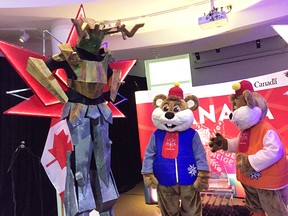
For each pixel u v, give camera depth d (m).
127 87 6.04
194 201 2.63
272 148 2.33
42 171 3.85
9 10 3.08
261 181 2.36
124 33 1.82
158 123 2.75
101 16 3.62
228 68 5.79
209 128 3.87
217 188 3.36
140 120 4.00
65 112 1.76
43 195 3.83
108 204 1.75
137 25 1.84
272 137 2.37
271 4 3.98
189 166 2.63
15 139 3.71
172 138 2.72
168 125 2.70
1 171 3.57
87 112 1.75
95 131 1.77
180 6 3.65
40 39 4.09
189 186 2.62
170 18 4.27
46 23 3.53
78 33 1.70
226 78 5.80
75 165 1.71
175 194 2.68
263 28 4.50
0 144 3.62
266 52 5.42
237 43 5.13
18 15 3.23
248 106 2.47
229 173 3.87
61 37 3.44
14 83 3.78
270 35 4.91
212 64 5.89
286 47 5.27
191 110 2.77
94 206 1.70
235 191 3.89
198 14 4.21
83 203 1.67
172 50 5.10
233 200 3.83
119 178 5.66
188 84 4.07
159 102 2.87
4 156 3.60
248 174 2.41
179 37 4.55
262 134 2.43
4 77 3.71
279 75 3.41
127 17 3.75
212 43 4.94
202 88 3.92
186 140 2.70
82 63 1.71
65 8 3.15
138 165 6.24
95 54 1.77
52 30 3.51
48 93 1.90
